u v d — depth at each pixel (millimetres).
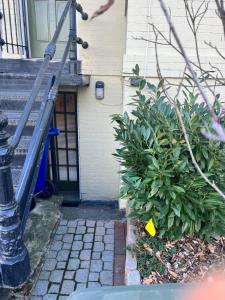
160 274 2379
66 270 2877
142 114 2861
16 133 2141
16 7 4230
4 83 3824
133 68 3242
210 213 2484
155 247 2625
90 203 4715
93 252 3133
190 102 2691
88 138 4523
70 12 3678
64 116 4566
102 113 4383
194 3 3117
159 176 2434
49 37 4586
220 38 3223
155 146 2555
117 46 4059
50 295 2598
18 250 2186
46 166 3902
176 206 2412
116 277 2799
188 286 1369
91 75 4176
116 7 3906
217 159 2455
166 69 3324
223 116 2273
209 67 3279
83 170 4695
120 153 2857
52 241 3277
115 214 4082
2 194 2047
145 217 2607
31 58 4449
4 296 2461
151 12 3191
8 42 4383
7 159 1984
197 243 2678
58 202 3980
